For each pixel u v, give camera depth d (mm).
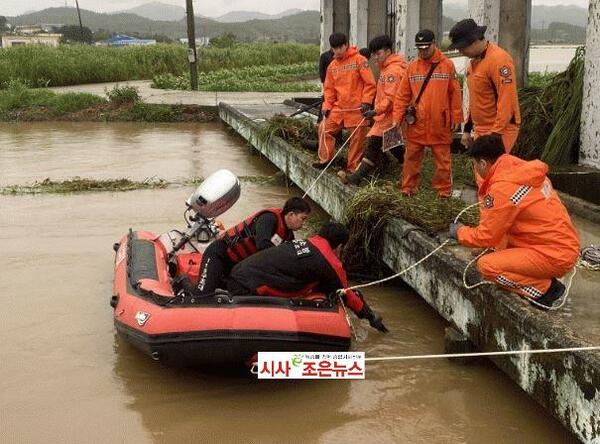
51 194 11070
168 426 4695
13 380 5262
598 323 4398
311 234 8898
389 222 6672
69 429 4641
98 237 8719
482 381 5242
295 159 10336
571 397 3986
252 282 5188
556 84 9383
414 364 5500
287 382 5301
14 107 22641
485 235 4543
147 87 29297
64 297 6793
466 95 10461
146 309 5145
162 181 11977
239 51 41531
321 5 18500
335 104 8773
